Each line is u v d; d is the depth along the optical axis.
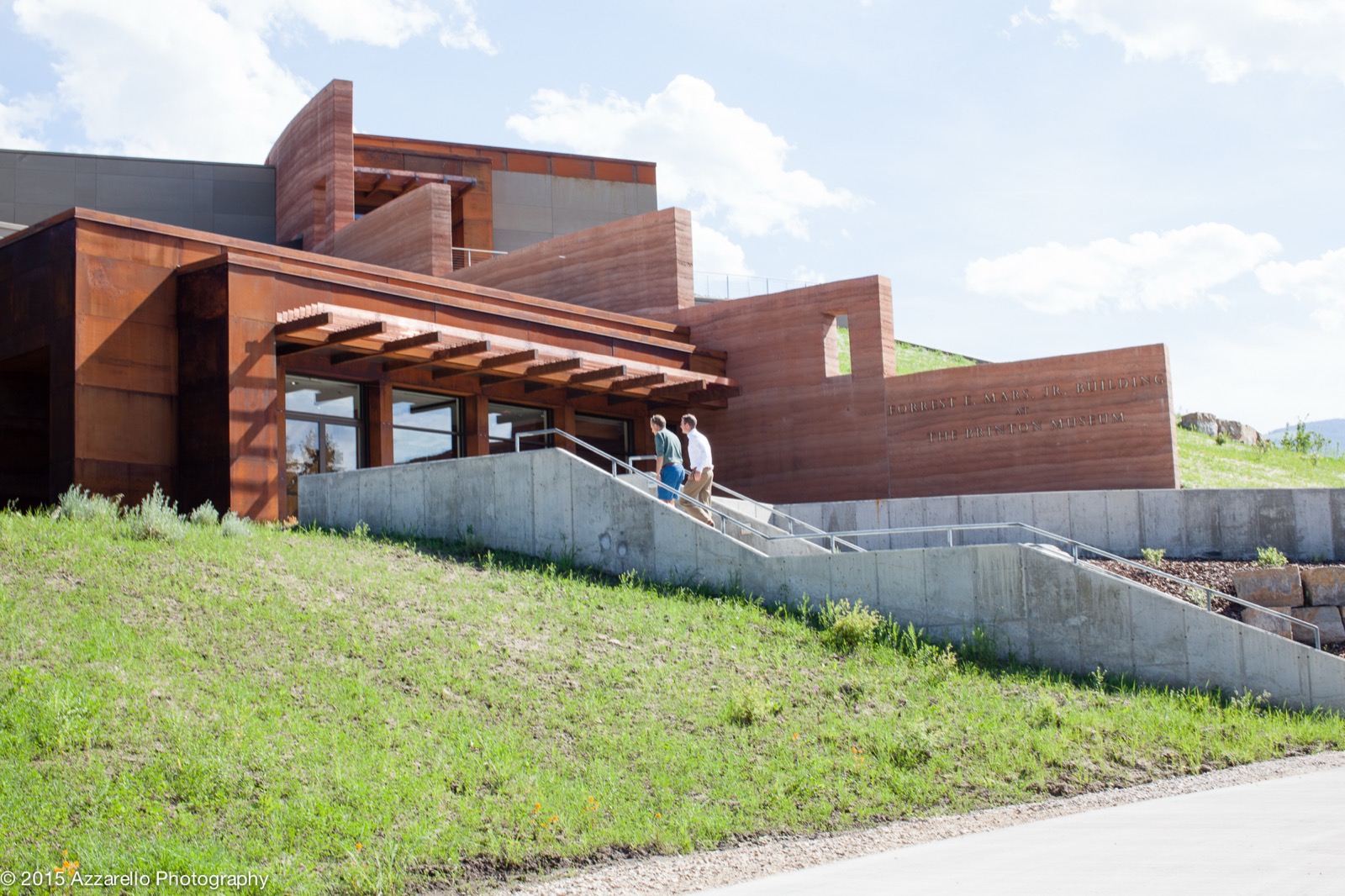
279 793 8.51
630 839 8.49
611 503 16.22
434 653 11.63
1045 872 6.52
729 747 10.40
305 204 38.97
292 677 10.56
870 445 26.08
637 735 10.42
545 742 10.09
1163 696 12.92
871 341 26.34
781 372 27.48
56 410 18.45
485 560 15.84
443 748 9.62
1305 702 12.85
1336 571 15.16
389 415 22.94
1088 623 13.73
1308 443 38.03
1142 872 6.27
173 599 11.91
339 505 18.38
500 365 22.97
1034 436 24.08
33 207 40.50
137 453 18.81
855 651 13.46
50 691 9.26
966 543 20.00
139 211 41.53
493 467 17.20
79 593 11.60
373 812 8.43
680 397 26.97
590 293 30.39
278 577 13.22
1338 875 5.76
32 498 20.94
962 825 8.95
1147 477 22.86
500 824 8.54
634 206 50.16
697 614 14.16
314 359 21.77
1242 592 15.61
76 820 7.82
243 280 19.17
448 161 46.69
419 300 22.78
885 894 6.21
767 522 21.16
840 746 10.68
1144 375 23.03
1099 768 10.57
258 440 19.08
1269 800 8.65
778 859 8.10
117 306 18.84
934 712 11.70
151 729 9.07
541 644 12.39
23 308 19.25
